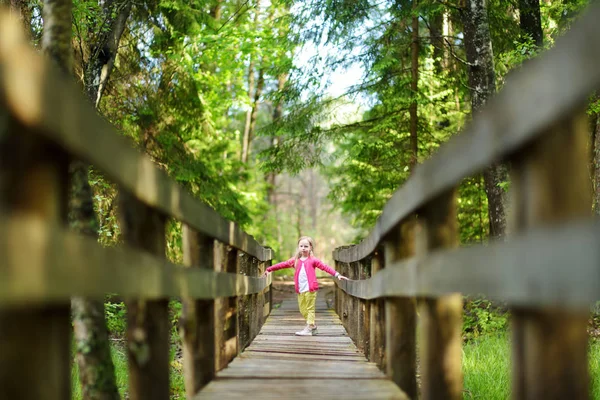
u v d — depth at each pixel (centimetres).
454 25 1470
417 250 329
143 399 309
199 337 439
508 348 864
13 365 175
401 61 1501
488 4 1332
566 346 178
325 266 850
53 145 182
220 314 511
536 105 158
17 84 143
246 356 598
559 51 145
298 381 457
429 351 304
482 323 1033
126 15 1146
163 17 1406
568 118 169
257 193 2611
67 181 204
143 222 300
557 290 148
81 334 385
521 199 188
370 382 450
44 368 188
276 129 1538
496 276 190
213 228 428
